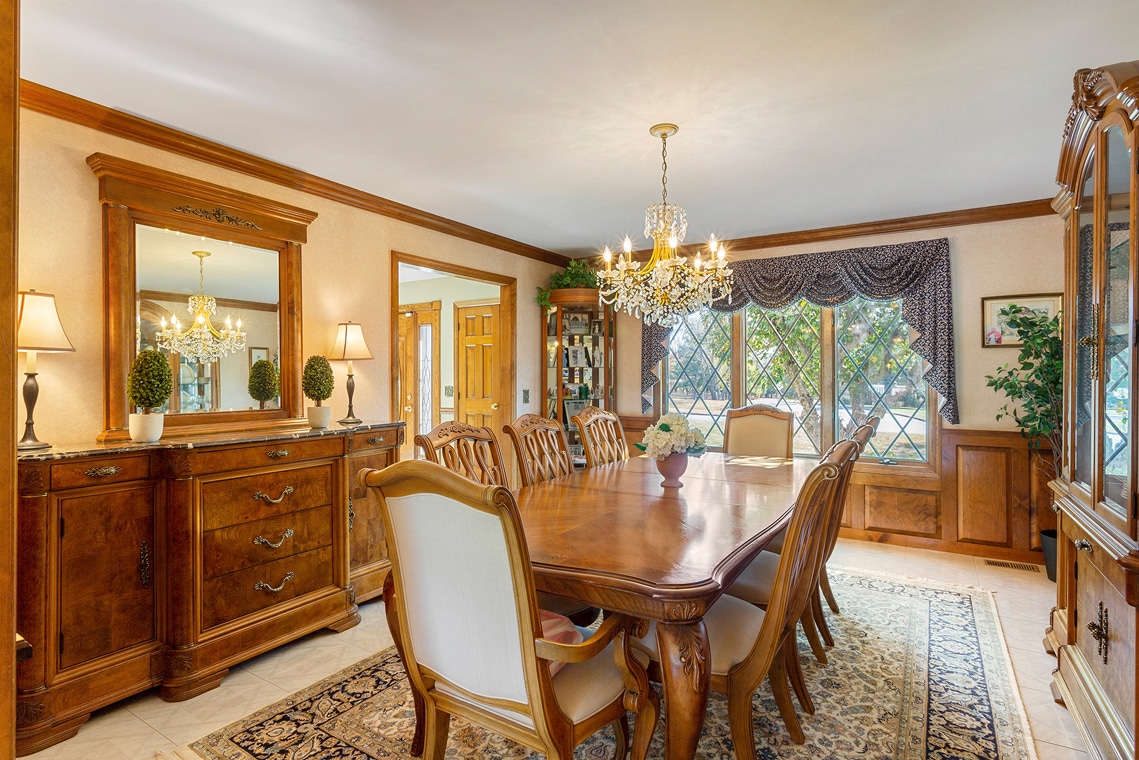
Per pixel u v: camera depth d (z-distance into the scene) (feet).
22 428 7.57
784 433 12.65
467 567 4.57
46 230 7.75
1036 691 7.58
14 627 2.40
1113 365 5.78
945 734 6.63
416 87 7.54
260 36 6.40
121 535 7.31
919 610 10.25
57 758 6.37
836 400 15.35
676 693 4.96
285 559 8.94
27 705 6.49
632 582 5.01
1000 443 13.24
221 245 9.71
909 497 14.29
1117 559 5.15
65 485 6.81
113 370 8.23
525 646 4.46
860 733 6.64
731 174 10.88
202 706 7.41
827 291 14.96
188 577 7.70
